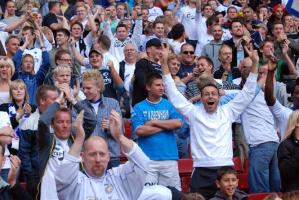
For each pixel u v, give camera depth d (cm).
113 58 2789
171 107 2191
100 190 1622
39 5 3853
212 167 2069
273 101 2319
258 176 2291
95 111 2141
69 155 1599
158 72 2433
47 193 1645
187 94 2541
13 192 1658
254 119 2309
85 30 3192
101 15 3441
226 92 2491
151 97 2189
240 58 3056
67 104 2091
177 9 3684
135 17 3603
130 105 2600
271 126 2317
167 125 2158
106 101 2162
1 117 2120
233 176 2005
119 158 2158
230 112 2127
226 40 3108
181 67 2733
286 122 2328
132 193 1639
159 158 2148
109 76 2683
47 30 3153
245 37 3080
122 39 3184
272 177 2302
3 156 1744
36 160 1998
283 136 2319
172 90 2125
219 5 4044
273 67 2298
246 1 4025
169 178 2159
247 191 2428
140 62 2445
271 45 2855
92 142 1622
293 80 2948
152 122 2155
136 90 2434
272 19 3709
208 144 2081
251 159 2309
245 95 2130
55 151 1781
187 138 2491
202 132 2089
